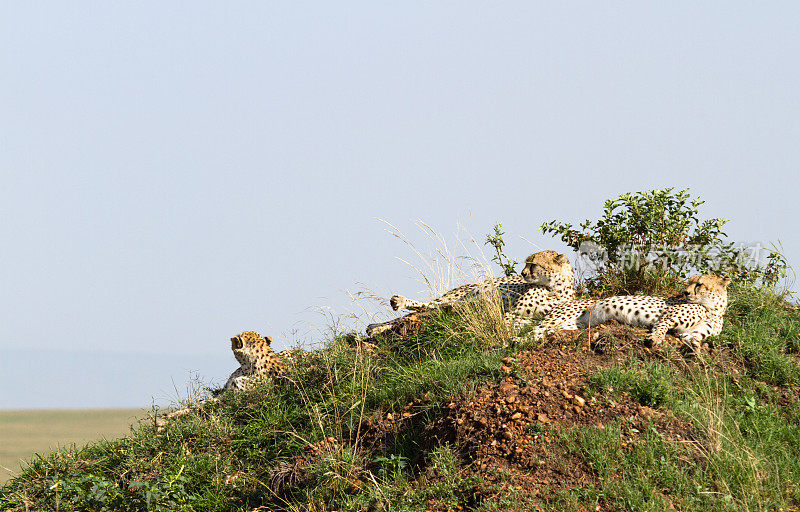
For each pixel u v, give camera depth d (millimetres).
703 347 30578
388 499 23922
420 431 27266
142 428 34375
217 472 29531
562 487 23062
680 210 36844
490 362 29125
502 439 24812
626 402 26203
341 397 30875
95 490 28531
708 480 23531
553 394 26391
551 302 34594
